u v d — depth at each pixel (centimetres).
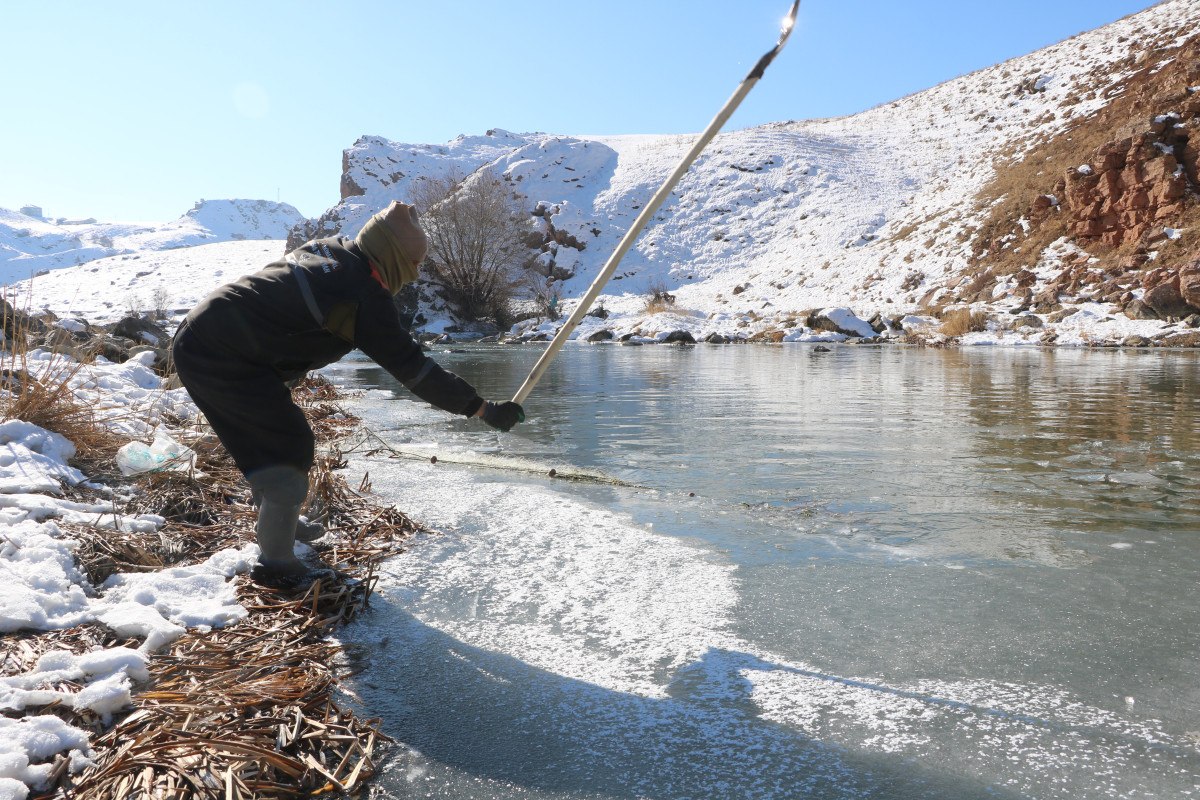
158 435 419
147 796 164
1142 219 2484
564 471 466
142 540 297
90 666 202
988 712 197
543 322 3491
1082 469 469
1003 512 374
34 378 404
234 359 257
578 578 292
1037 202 2908
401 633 247
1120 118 3145
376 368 1420
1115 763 175
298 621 251
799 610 260
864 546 325
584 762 180
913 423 667
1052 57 4759
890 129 5072
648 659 228
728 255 4138
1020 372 1217
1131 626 244
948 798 165
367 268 262
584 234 4462
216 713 194
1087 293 2375
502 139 7381
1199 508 378
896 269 3195
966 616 253
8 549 262
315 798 168
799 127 5728
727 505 390
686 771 176
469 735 191
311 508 354
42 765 167
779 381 1109
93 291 6400
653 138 6156
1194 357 1532
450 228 3769
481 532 347
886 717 196
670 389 992
